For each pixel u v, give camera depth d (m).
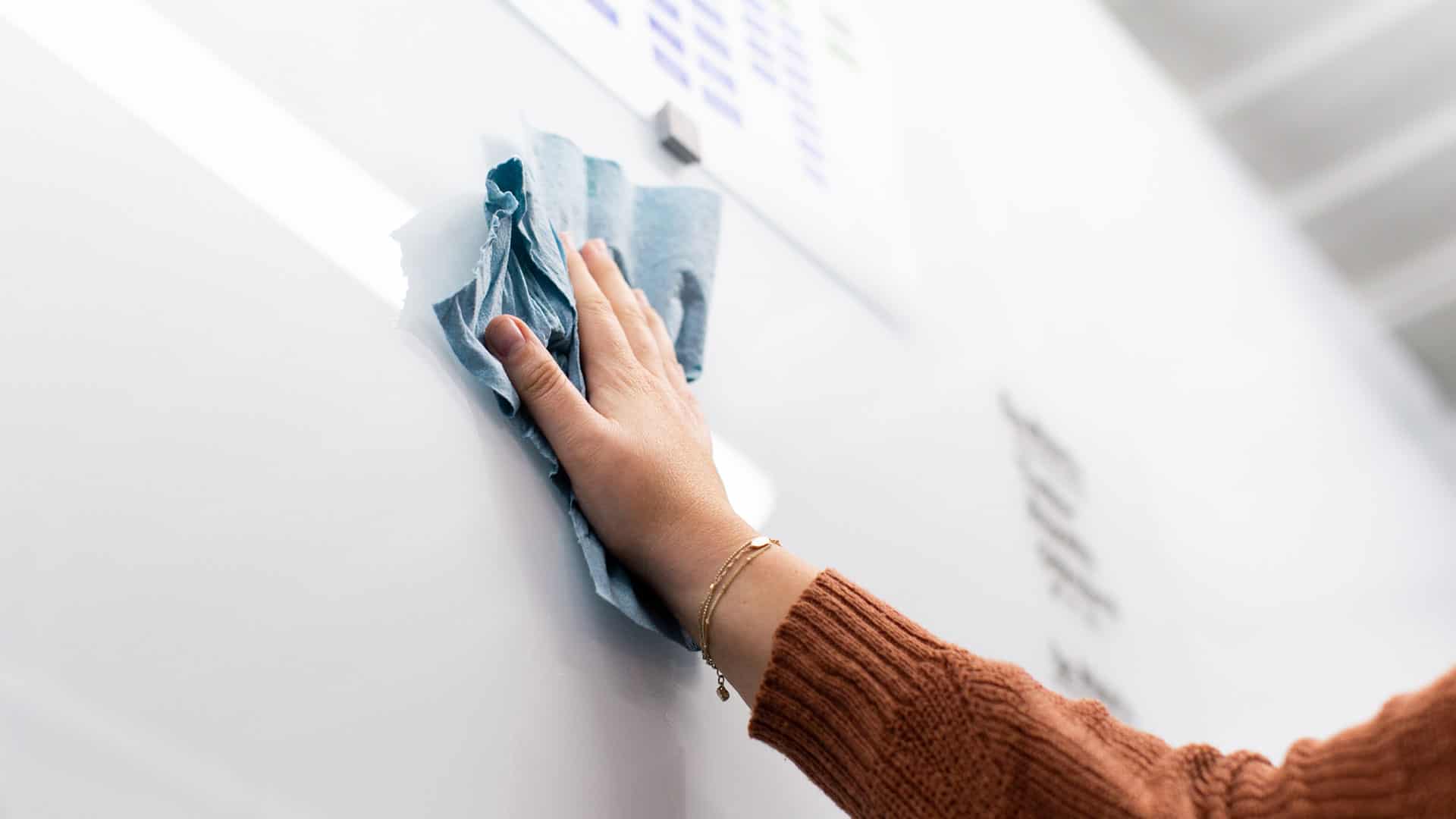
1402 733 0.51
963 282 1.37
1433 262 2.61
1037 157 1.71
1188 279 1.91
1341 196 2.55
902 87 1.50
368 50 0.81
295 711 0.58
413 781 0.61
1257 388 1.87
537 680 0.69
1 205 0.57
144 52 0.67
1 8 0.61
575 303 0.80
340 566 0.62
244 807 0.55
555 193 0.86
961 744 0.59
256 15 0.75
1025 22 1.94
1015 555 1.18
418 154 0.80
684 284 0.93
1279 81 2.41
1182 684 1.29
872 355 1.16
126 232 0.62
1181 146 2.26
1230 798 0.57
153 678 0.54
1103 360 1.54
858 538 1.01
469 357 0.71
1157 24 2.37
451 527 0.68
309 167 0.73
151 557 0.56
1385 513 1.97
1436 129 2.41
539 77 0.96
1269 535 1.62
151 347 0.60
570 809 0.68
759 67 1.25
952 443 1.19
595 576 0.72
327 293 0.69
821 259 1.17
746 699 0.70
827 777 0.66
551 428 0.74
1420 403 2.51
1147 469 1.48
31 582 0.52
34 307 0.56
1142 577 1.33
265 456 0.62
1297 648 1.50
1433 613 1.85
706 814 0.76
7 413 0.54
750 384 1.00
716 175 1.10
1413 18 2.24
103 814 0.50
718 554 0.71
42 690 0.50
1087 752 0.58
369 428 0.67
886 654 0.64
